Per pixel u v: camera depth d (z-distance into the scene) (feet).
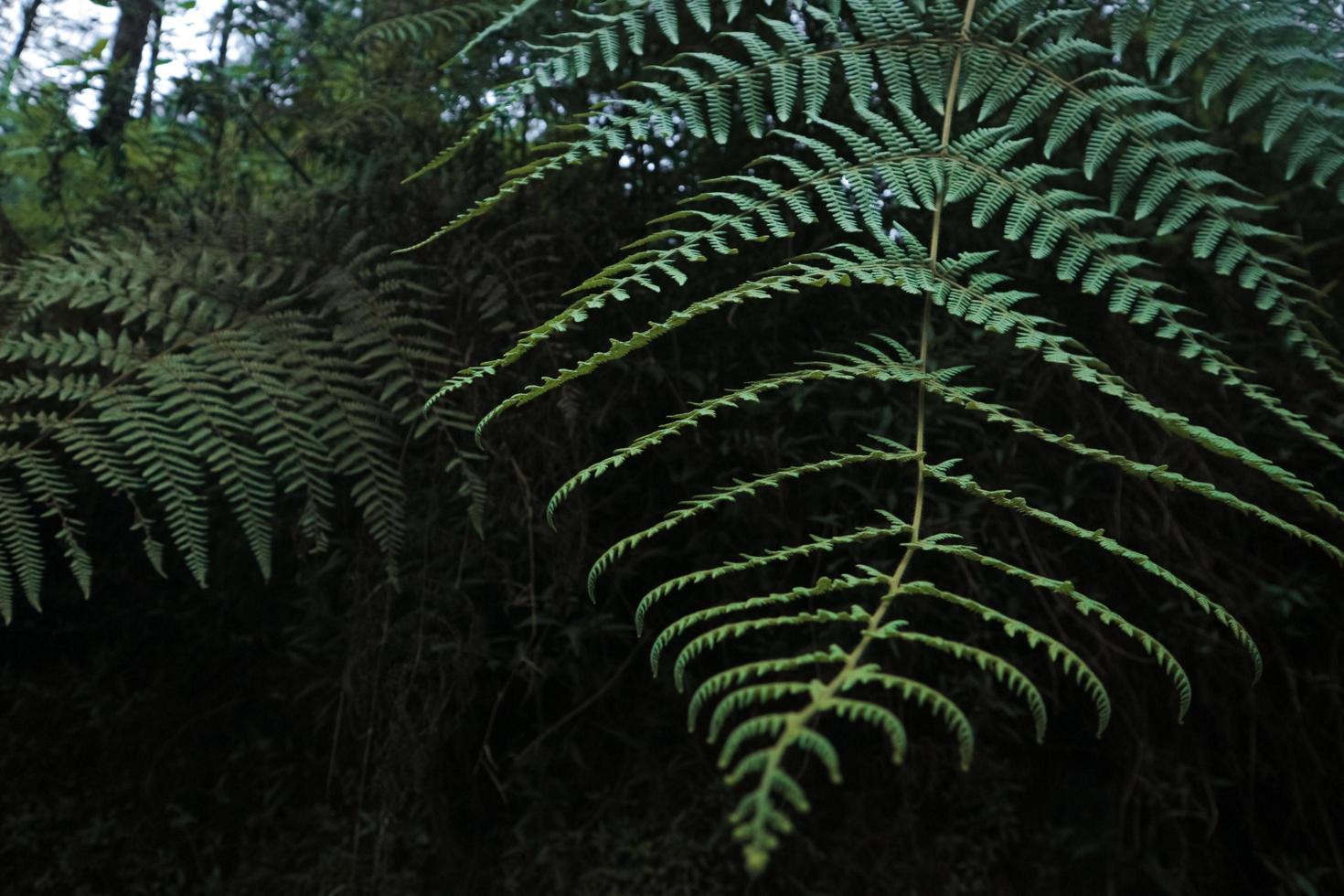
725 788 5.67
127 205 6.47
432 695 5.68
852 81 3.46
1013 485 5.55
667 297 5.63
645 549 5.72
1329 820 5.57
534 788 5.82
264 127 6.72
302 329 5.32
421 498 5.78
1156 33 3.67
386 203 5.82
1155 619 5.67
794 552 2.18
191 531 4.81
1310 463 5.62
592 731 5.93
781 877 5.57
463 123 5.98
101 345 5.11
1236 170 5.63
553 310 5.62
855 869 5.53
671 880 5.61
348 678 5.84
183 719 6.44
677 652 5.79
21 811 6.21
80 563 4.74
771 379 2.54
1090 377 2.63
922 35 3.57
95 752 6.46
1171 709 5.69
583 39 3.67
